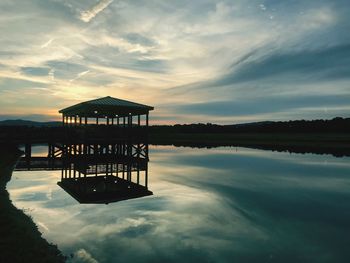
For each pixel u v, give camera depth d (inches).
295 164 1796.3
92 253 463.2
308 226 620.1
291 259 462.6
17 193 876.6
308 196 913.5
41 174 1267.2
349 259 464.4
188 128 7047.2
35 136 1610.5
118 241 517.7
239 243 522.3
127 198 824.3
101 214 674.8
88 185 956.6
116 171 919.0
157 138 5570.9
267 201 840.3
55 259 425.1
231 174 1381.6
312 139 4060.0
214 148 3336.6
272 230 593.9
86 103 816.9
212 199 852.6
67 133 1098.1
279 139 4333.2
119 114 1079.0
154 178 1247.5
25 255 409.1
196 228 596.7
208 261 449.4
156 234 557.3
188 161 1973.4
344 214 713.0
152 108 916.6
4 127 2022.6
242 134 5767.7
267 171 1489.9
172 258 455.8
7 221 529.3
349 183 1155.9
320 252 488.4
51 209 704.4
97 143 895.7
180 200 830.5
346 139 3887.8
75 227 582.2
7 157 1518.2
